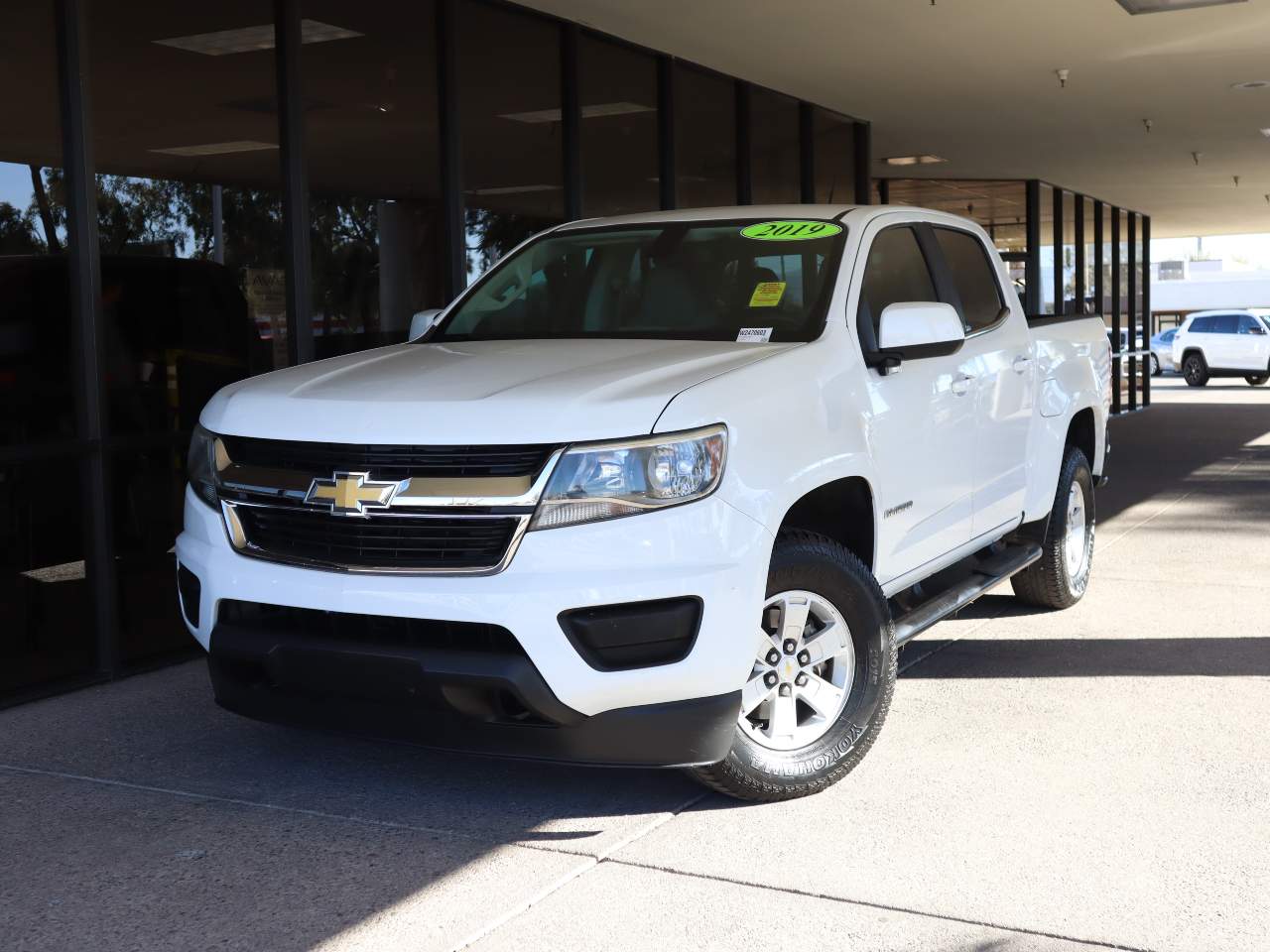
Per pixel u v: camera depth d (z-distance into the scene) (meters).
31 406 5.46
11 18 5.44
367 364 4.46
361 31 7.40
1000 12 9.27
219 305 6.42
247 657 3.88
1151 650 5.90
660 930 3.22
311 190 7.01
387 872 3.61
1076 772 4.31
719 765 3.92
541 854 3.71
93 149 5.72
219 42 6.44
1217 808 3.97
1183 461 14.41
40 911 3.39
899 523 4.66
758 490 3.79
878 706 4.25
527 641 3.52
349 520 3.74
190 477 4.29
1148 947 3.09
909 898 3.37
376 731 3.79
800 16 9.24
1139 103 13.13
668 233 5.20
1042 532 6.34
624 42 9.91
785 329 4.52
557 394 3.73
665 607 3.61
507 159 8.67
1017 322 5.95
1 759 4.64
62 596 5.61
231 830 3.93
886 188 20.05
